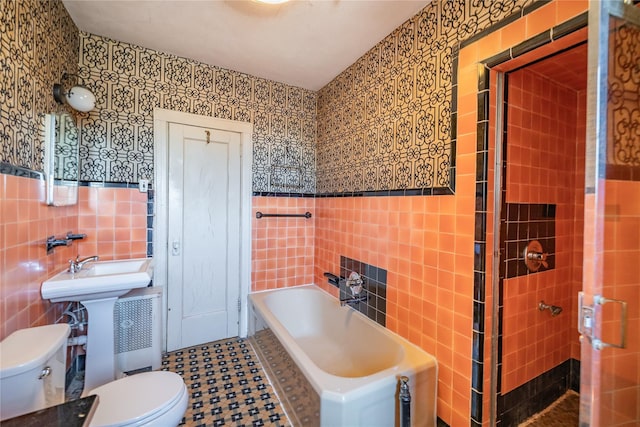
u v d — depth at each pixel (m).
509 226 1.52
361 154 2.29
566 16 1.07
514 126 1.52
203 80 2.46
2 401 0.94
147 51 2.25
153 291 2.16
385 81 2.02
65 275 1.70
